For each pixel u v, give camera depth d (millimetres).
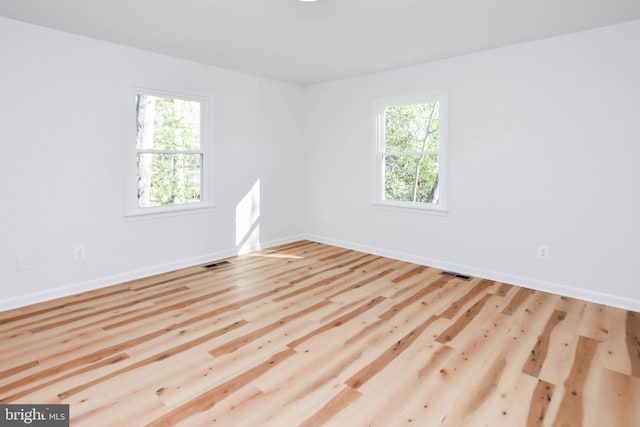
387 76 4664
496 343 2578
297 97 5594
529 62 3562
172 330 2766
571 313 3082
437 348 2512
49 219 3350
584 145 3324
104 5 2760
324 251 5180
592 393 2027
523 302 3324
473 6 2754
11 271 3166
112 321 2912
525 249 3729
